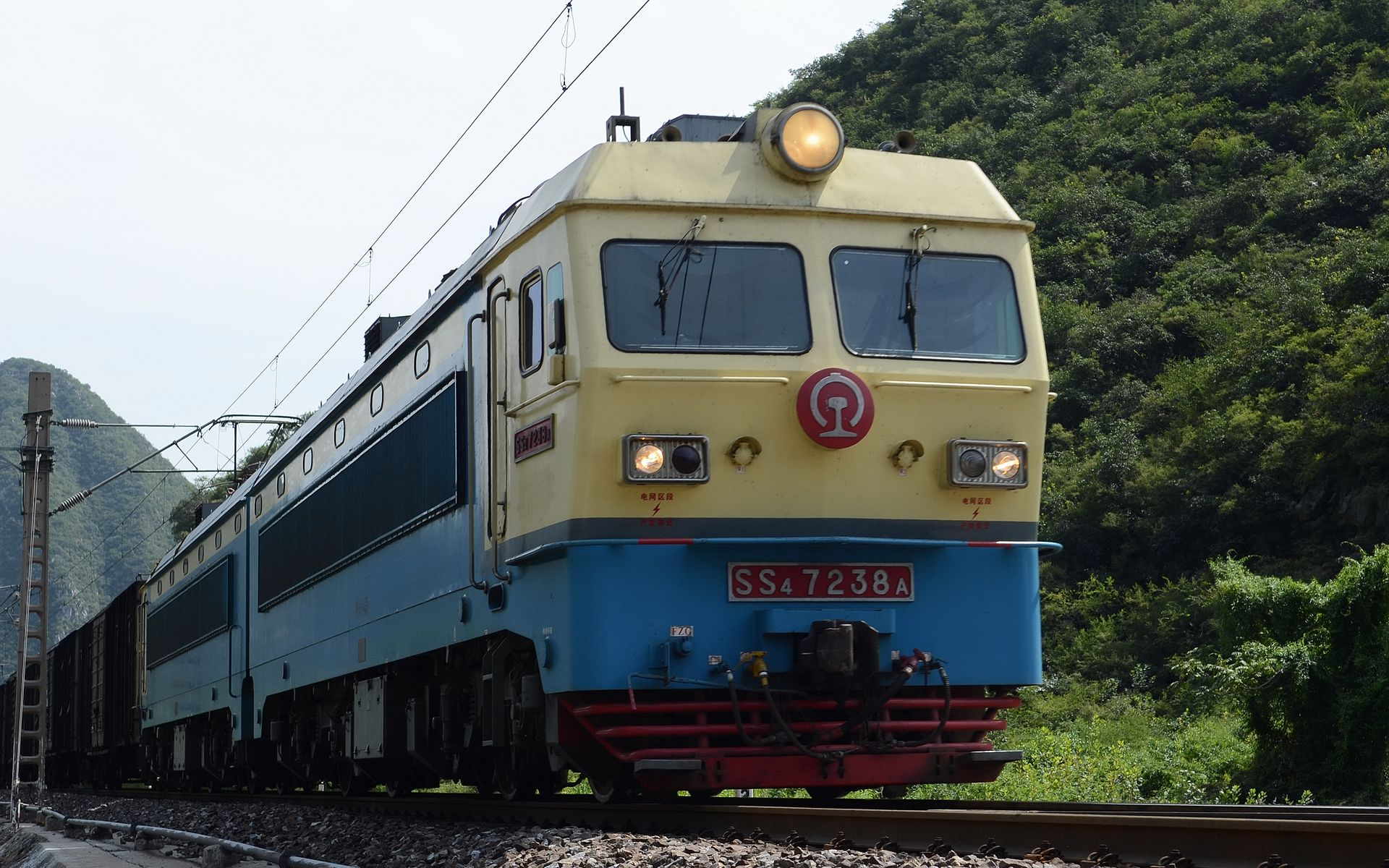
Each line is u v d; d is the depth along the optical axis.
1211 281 81.62
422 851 12.02
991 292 12.22
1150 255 88.94
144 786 42.72
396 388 16.61
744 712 11.34
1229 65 109.38
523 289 12.28
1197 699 39.28
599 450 11.09
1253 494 60.09
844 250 11.84
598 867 9.34
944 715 11.55
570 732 11.69
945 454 11.77
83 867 15.13
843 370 11.46
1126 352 78.69
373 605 17.08
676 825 11.45
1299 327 69.00
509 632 12.74
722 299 11.47
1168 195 96.50
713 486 11.28
